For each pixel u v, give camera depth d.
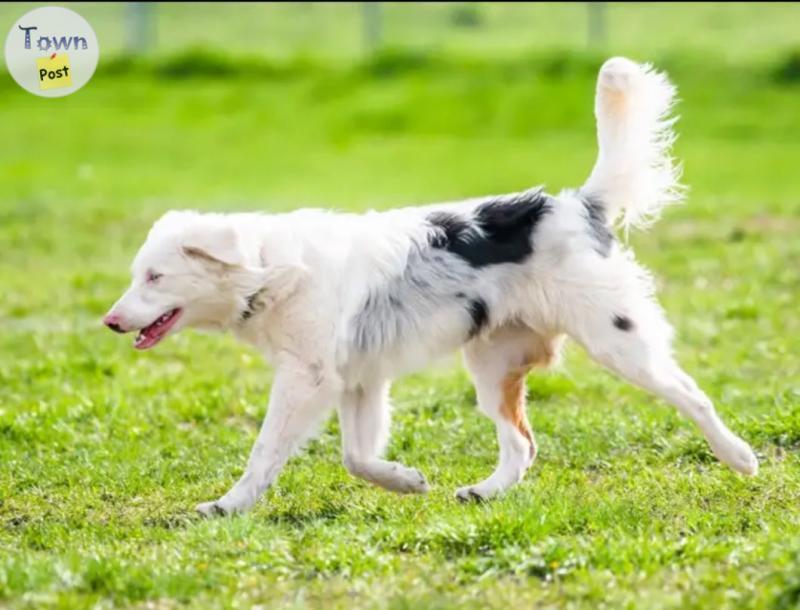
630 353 11.05
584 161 34.03
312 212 11.44
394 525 10.09
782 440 12.70
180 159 35.56
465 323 11.18
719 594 8.34
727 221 25.70
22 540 10.54
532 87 41.03
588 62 42.75
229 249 10.76
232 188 31.77
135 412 14.93
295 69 44.16
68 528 10.86
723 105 39.34
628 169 11.36
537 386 15.50
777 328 18.69
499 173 32.81
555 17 51.06
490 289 11.13
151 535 10.39
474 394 15.17
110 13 49.34
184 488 11.98
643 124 11.45
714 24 48.47
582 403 15.19
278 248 10.97
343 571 9.12
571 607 8.33
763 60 42.25
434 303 11.09
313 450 13.20
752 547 9.12
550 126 38.34
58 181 32.81
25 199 30.09
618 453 12.78
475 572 9.05
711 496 11.02
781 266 22.16
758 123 37.72
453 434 13.61
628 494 11.10
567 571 8.87
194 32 49.81
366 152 36.12
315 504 11.31
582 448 12.83
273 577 9.09
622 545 9.16
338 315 11.02
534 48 44.84
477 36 48.75
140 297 10.88
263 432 11.07
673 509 10.56
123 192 31.38
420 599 8.52
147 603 8.69
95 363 17.55
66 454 13.32
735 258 22.81
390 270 11.07
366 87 42.19
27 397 16.16
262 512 10.99
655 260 23.05
